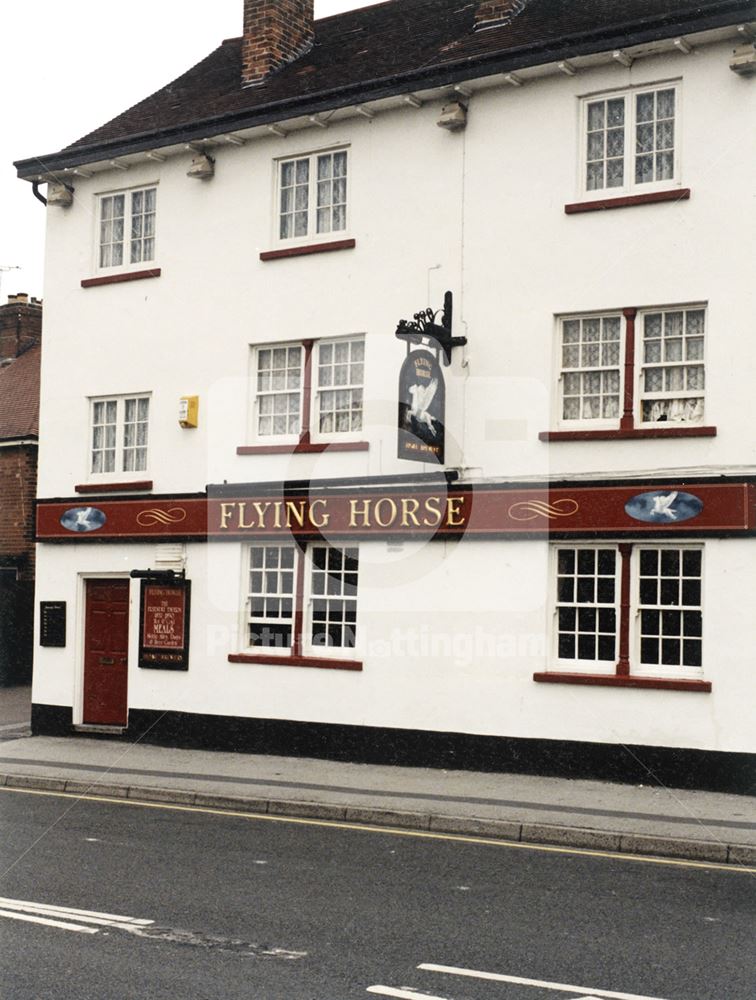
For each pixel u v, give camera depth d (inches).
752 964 275.1
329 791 514.0
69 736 698.2
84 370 714.2
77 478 711.7
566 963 275.4
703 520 518.0
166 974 263.9
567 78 566.3
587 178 565.9
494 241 581.3
